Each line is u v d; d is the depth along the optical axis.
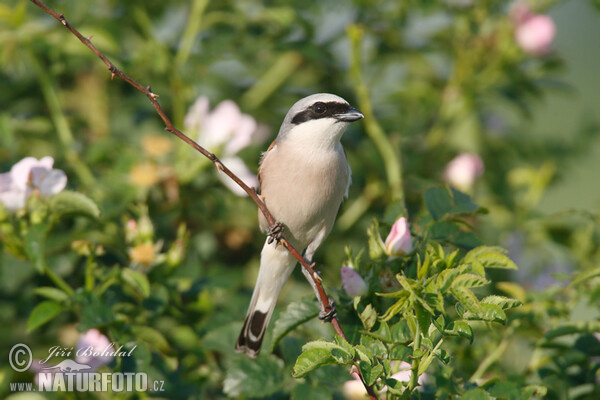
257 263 10.40
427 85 11.91
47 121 10.30
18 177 7.57
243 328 7.75
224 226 10.20
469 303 5.50
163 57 10.44
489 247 6.19
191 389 8.09
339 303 6.75
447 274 5.66
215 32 10.98
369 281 6.66
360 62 11.64
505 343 7.76
